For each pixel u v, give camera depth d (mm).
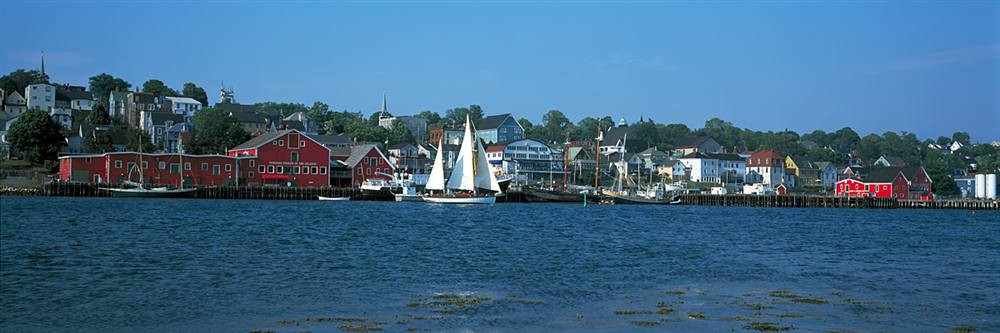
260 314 34281
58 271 45969
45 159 166000
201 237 65875
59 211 94812
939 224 108000
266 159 154750
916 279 47031
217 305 36281
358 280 43719
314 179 158250
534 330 31266
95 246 58219
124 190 137125
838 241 73250
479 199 138500
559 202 160250
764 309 35812
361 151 168500
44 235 65438
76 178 140250
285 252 56250
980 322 33969
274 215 96000
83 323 32594
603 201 161000
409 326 31734
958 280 46844
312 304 36562
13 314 34188
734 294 39938
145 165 144875
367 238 67562
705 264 52438
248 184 153250
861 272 49750
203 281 42906
